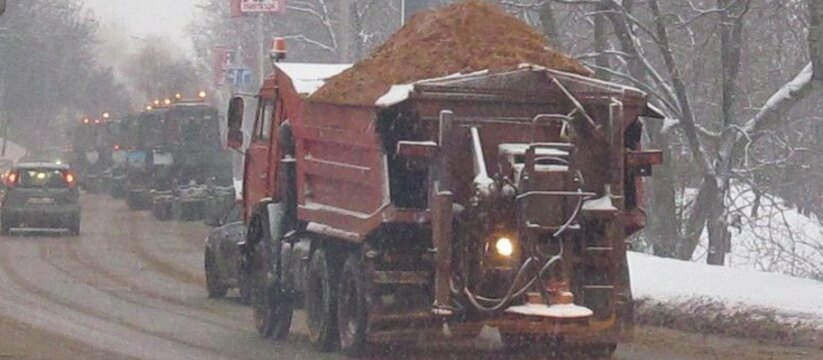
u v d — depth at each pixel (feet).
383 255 63.21
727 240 122.72
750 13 138.21
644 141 124.06
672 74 118.01
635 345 69.15
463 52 63.82
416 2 128.06
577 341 61.41
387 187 61.72
